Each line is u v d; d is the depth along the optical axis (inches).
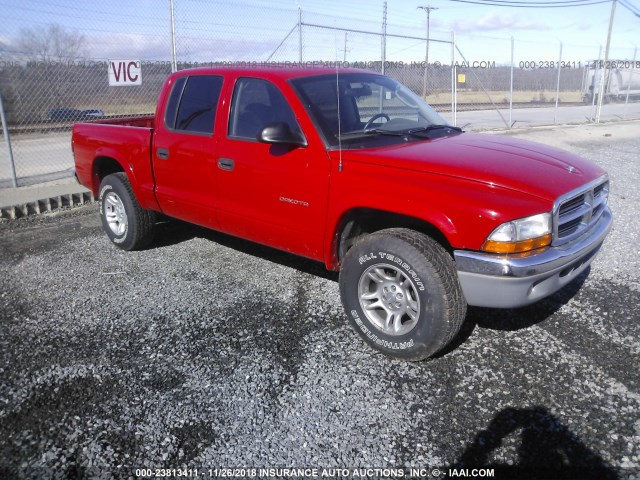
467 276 121.6
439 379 127.6
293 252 160.1
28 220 278.8
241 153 162.6
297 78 160.1
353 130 151.3
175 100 188.5
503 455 103.0
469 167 128.2
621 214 258.5
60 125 544.1
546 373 128.4
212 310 165.0
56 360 138.7
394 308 134.1
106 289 183.3
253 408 118.4
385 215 141.9
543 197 120.3
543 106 1170.6
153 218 214.1
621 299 165.6
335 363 135.2
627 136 604.4
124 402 121.3
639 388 121.7
